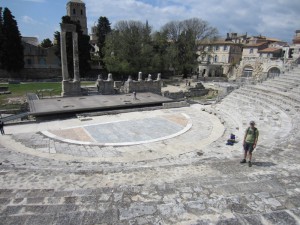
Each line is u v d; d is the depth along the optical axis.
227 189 6.39
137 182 7.90
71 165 12.48
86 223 4.70
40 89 46.56
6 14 57.66
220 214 5.00
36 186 7.62
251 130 9.40
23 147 17.41
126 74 67.56
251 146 9.28
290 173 7.82
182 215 4.98
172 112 29.97
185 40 70.00
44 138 19.75
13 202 5.85
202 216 4.93
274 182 6.85
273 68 56.53
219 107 30.64
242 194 6.07
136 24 67.44
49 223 4.71
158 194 6.13
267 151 11.20
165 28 74.25
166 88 53.78
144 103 33.56
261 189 6.38
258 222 4.56
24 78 62.00
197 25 71.19
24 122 24.22
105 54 66.06
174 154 16.62
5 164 12.05
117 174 8.62
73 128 22.67
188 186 6.69
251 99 28.73
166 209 5.20
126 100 35.06
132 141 19.52
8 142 18.53
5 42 58.12
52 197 6.01
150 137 20.53
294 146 11.65
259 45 74.75
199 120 26.11
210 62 84.38
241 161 9.70
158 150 17.55
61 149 17.34
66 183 7.90
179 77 75.69
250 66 62.19
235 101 30.41
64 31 37.78
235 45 80.69
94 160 15.23
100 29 77.62
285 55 57.47
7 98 38.19
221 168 8.98
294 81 30.38
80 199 5.93
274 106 24.42
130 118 26.70
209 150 16.75
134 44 64.31
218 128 23.09
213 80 68.94
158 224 4.66
